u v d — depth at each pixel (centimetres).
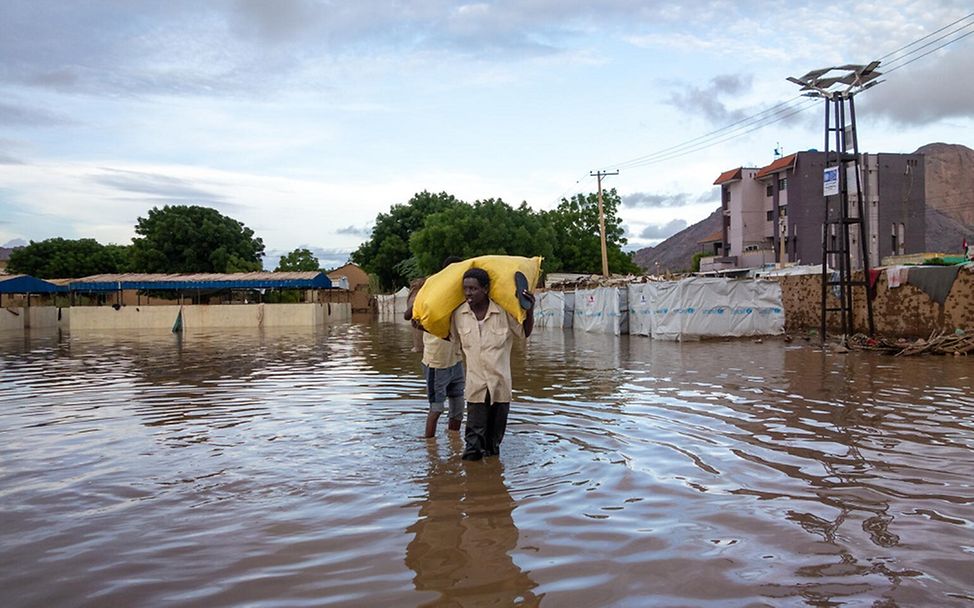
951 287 1481
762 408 732
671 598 290
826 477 470
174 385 1027
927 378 945
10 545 365
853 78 1534
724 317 1736
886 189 4347
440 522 391
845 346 1399
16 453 579
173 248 4984
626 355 1369
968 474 473
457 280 553
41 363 1423
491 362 532
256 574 323
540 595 295
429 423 613
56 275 5397
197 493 456
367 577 317
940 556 332
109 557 347
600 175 3781
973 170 10631
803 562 326
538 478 478
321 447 586
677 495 434
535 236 4481
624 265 5178
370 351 1659
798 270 2452
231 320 3372
